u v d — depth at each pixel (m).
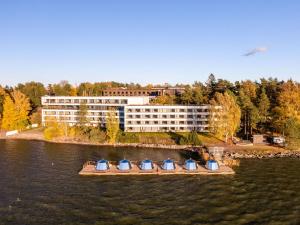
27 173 103.56
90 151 141.25
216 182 94.75
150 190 87.88
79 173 103.19
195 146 151.00
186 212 72.56
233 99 159.50
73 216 70.31
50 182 94.44
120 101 197.88
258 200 79.75
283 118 155.00
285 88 184.00
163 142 160.25
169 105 180.75
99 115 198.88
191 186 91.25
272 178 98.38
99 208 74.94
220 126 155.12
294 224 66.38
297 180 96.12
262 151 137.25
